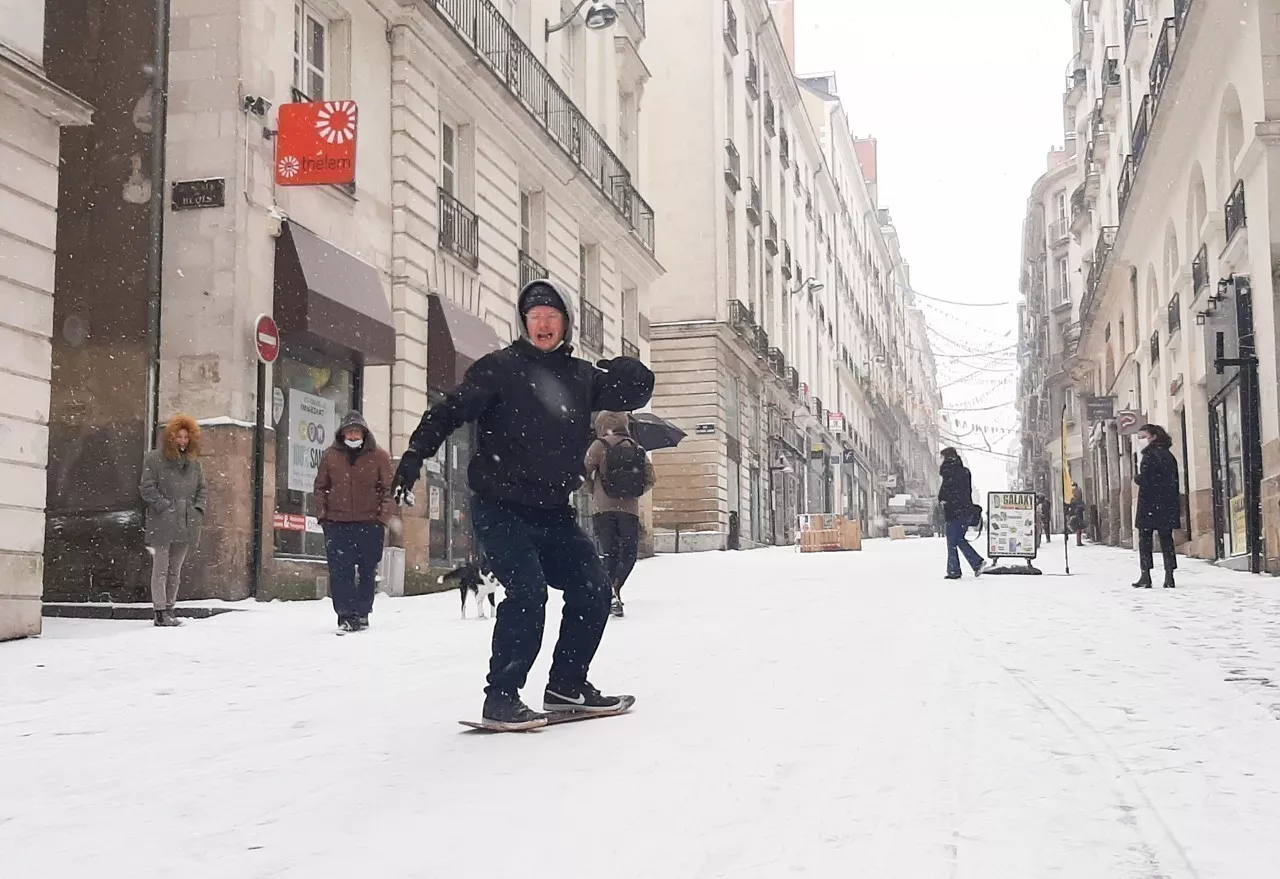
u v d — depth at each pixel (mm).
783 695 5734
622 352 27031
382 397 15484
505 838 3314
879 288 84688
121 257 12656
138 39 12844
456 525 17609
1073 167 57250
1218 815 3477
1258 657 6930
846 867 2992
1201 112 18453
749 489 37812
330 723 5348
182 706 6016
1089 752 4348
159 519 10117
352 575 9703
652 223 28844
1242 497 15633
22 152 9305
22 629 9125
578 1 24266
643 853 3137
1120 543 32031
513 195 19969
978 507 15688
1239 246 15883
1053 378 59594
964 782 3893
